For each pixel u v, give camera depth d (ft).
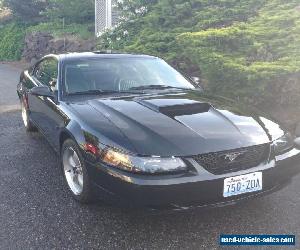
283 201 12.35
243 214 11.59
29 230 10.78
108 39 42.27
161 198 9.69
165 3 38.99
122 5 45.42
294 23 25.57
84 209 11.91
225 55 24.47
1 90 34.22
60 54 16.53
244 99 21.85
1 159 16.37
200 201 10.02
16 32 64.08
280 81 21.11
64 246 10.05
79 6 57.36
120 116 11.50
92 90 13.97
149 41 34.19
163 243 10.19
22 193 13.08
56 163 15.84
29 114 18.71
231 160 10.24
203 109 12.14
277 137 11.29
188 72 29.17
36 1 64.54
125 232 10.69
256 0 33.47
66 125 12.25
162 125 10.84
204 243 10.18
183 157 9.86
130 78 14.69
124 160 9.96
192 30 33.47
